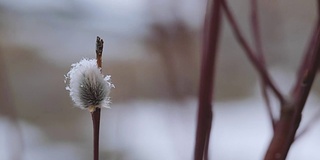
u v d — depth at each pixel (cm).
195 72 89
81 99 34
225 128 153
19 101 175
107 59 150
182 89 89
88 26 149
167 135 133
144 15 108
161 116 139
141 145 132
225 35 198
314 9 190
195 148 41
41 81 187
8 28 147
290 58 177
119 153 121
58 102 176
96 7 148
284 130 44
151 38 90
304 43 185
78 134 155
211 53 42
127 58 147
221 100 179
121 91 139
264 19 80
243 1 155
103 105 34
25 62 184
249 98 179
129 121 132
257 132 151
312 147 129
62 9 149
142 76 144
